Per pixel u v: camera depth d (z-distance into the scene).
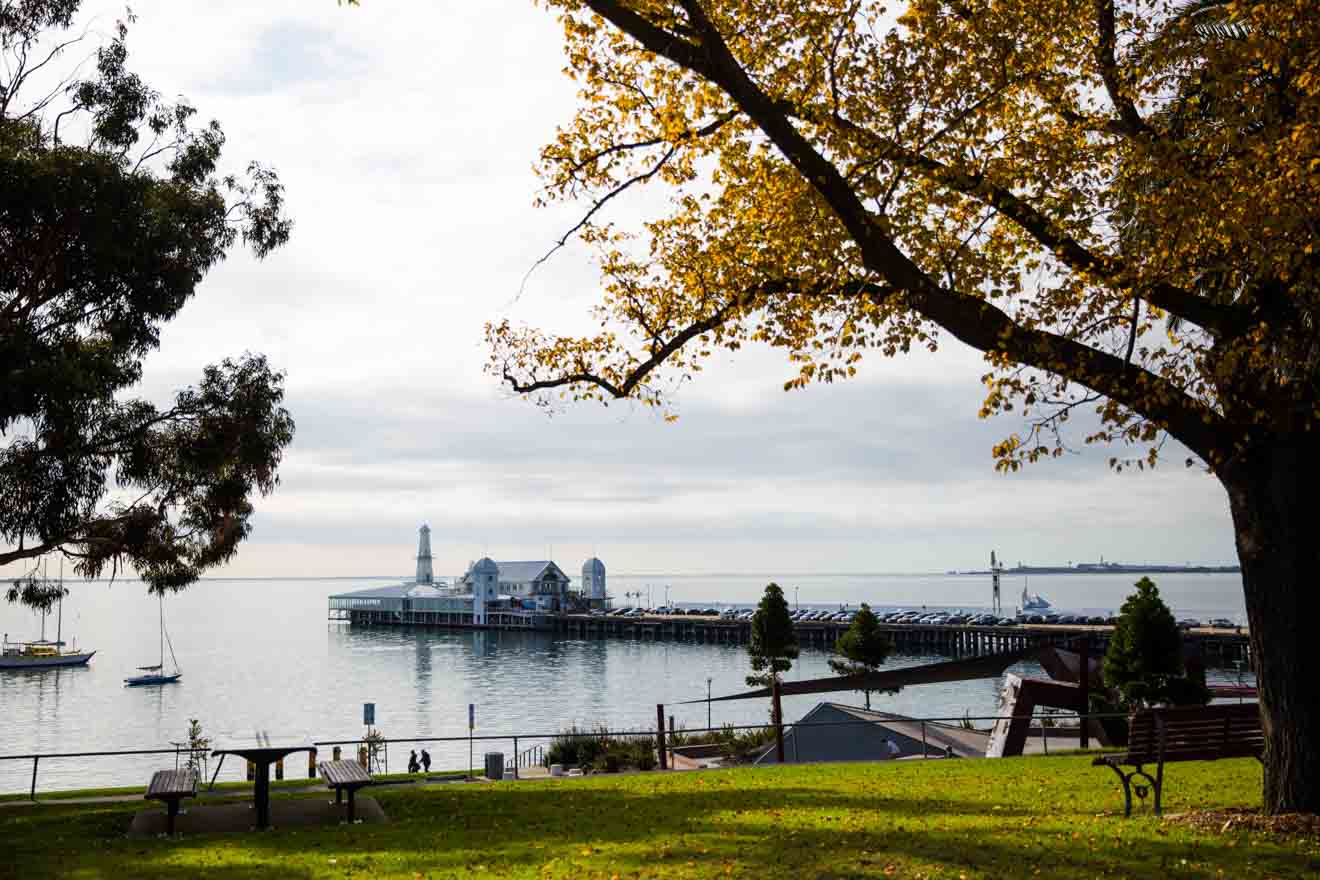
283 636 162.38
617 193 11.34
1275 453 9.31
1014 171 10.14
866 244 9.66
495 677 97.00
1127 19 10.48
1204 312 9.39
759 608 46.50
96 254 17.84
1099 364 9.38
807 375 10.71
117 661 117.12
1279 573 9.24
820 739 26.89
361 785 12.37
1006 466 9.73
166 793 11.74
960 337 9.79
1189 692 31.30
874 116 10.25
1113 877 7.11
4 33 19.38
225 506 21.83
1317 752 9.02
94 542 20.89
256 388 21.69
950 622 129.00
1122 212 9.74
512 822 11.91
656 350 12.16
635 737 37.22
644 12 9.78
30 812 14.80
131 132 20.75
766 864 8.00
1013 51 10.19
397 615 181.75
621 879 7.74
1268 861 7.45
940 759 20.19
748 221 11.63
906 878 7.29
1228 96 8.74
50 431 17.95
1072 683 28.23
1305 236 8.44
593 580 187.25
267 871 8.92
